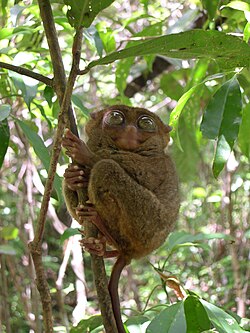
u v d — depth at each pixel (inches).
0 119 19.9
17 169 43.1
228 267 50.8
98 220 18.5
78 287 35.7
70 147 18.3
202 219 56.8
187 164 40.3
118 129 20.3
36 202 47.4
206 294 49.9
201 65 29.0
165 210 19.8
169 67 41.9
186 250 57.2
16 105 32.9
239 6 23.8
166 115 54.3
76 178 18.5
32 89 23.6
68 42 37.4
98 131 20.7
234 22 32.3
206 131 19.9
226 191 47.4
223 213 51.0
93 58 36.3
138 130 20.5
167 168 20.7
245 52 17.2
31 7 28.4
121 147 20.2
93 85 47.3
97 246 16.9
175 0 48.3
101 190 18.5
